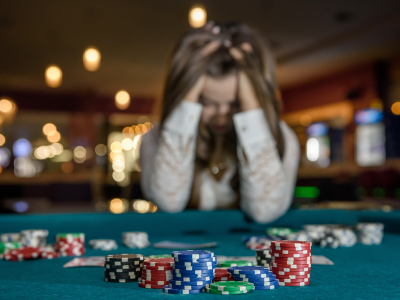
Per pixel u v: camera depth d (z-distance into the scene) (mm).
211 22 2691
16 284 1257
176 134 2680
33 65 12070
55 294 1116
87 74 13109
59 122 19047
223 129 2797
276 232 2346
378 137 11711
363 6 8133
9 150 20609
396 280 1298
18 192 10547
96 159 16547
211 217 2822
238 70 2445
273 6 8141
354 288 1182
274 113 2646
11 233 2471
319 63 11805
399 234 2639
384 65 11555
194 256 1127
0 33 9578
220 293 1095
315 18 8758
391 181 8555
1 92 14867
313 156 14359
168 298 1058
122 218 2641
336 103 13000
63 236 1867
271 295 1091
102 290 1163
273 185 2697
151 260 1226
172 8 8289
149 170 2947
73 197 10578
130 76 13328
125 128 17328
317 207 3449
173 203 2863
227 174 3053
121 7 8250
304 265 1219
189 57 2484
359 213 2967
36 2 8023
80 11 8453
